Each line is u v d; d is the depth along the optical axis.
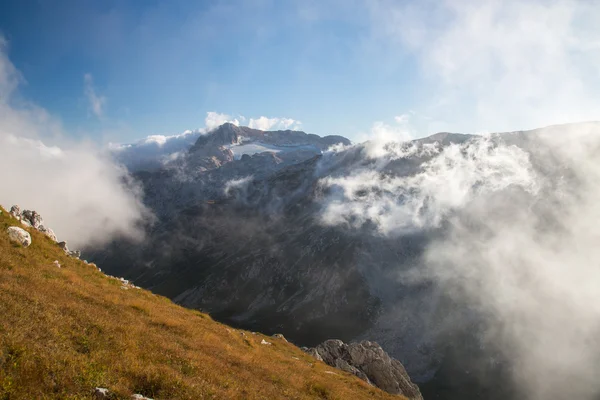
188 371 18.98
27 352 13.66
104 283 34.53
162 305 36.78
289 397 22.42
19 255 28.88
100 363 15.51
